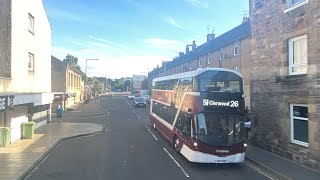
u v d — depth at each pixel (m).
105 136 25.14
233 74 15.68
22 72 21.69
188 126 15.98
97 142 22.28
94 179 12.93
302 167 14.75
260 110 19.05
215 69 15.66
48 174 13.73
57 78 49.84
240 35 34.78
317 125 14.11
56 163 15.81
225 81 15.61
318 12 14.01
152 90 30.89
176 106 19.03
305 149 15.04
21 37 21.39
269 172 14.34
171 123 20.33
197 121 15.33
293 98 15.83
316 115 14.16
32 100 22.94
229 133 15.35
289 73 16.50
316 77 14.15
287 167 14.69
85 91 83.81
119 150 19.33
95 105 63.19
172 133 19.84
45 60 29.05
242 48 34.81
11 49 19.45
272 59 17.66
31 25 24.52
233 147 15.27
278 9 17.02
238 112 15.52
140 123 34.34
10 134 20.03
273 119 17.66
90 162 16.05
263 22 18.56
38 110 29.00
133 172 14.09
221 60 41.03
